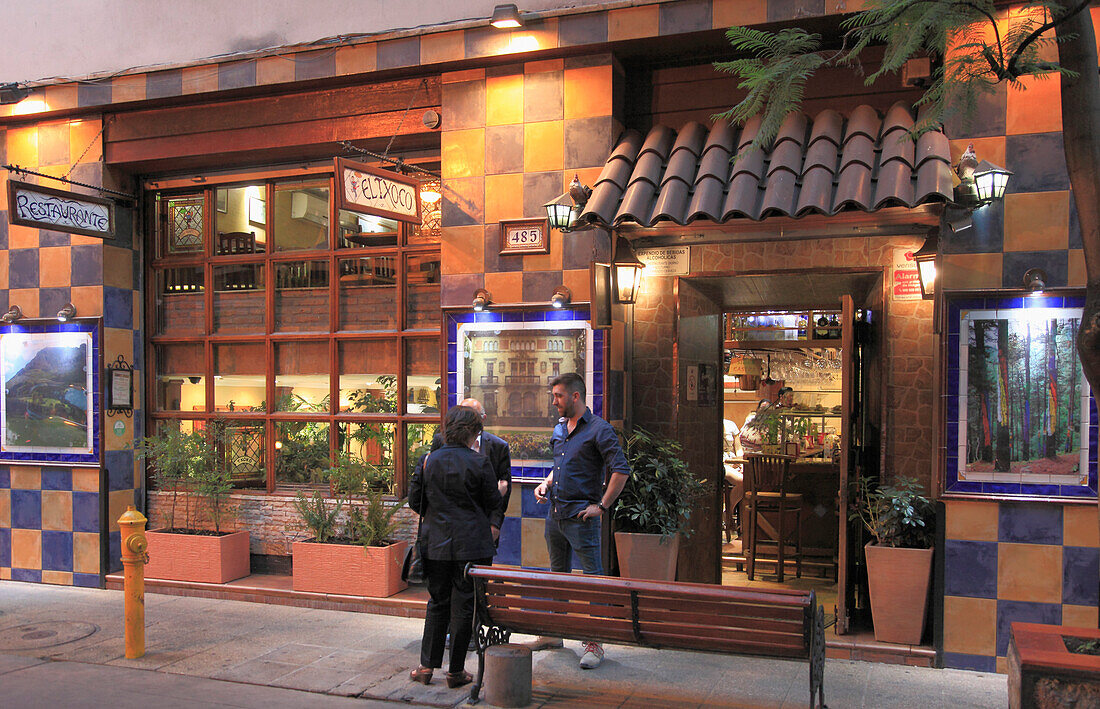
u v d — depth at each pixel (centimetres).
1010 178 579
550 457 692
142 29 828
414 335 789
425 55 721
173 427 839
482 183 716
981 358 585
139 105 832
